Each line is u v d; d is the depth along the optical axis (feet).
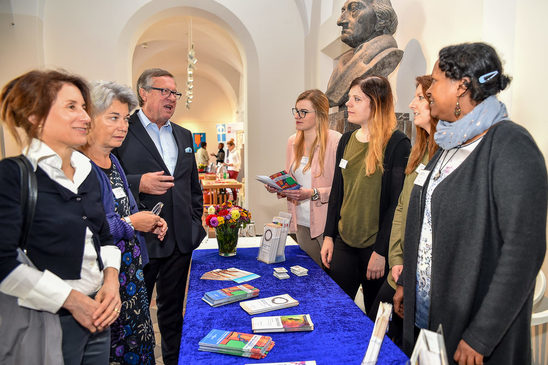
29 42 14.39
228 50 29.63
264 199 18.21
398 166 5.97
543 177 3.16
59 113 3.55
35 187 3.48
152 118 7.18
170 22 22.20
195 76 49.47
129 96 5.21
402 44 10.53
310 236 8.00
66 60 15.46
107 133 5.03
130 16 15.83
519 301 3.16
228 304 4.76
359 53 9.62
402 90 10.57
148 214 5.63
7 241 3.28
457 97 3.61
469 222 3.53
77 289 3.85
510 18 6.82
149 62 36.06
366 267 6.50
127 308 5.27
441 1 8.70
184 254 7.43
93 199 4.12
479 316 3.29
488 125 3.50
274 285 5.47
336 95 10.03
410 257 4.32
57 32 15.28
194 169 7.93
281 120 17.89
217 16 17.53
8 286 3.34
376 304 5.76
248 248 7.83
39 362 3.62
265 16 17.35
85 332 3.94
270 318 4.22
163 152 7.36
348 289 6.78
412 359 2.54
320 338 3.90
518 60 6.72
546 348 5.77
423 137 5.11
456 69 3.50
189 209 7.55
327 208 7.67
